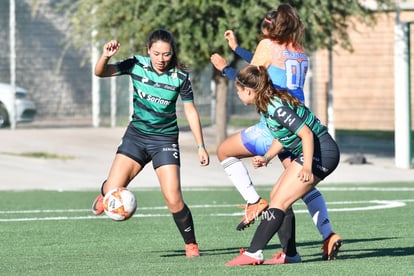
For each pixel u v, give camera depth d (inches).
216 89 2416.3
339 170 2208.4
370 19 2368.4
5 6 2883.9
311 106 2807.6
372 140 2982.3
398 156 2289.6
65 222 1284.4
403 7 2300.7
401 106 2287.2
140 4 2187.5
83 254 968.3
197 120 903.7
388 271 775.1
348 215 1359.5
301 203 1549.0
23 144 2497.5
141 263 852.0
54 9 2886.3
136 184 1943.9
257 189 1804.9
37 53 2883.9
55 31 2893.7
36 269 816.3
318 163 816.9
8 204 1546.5
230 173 884.6
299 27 884.0
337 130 3307.1
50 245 1048.8
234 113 3134.8
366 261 854.5
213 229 1203.2
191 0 2113.7
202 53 2215.8
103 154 2413.9
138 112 906.7
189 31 2160.4
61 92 2906.0
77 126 2915.8
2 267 839.1
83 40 2407.7
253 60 888.9
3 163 2183.8
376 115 3415.4
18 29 2861.7
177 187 909.8
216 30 2171.5
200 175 2089.1
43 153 2363.4
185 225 919.0
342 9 2252.7
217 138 2423.7
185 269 791.7
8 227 1226.6
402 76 2285.9
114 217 853.8
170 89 893.2
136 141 910.4
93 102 2903.5
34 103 2871.6
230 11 2110.0
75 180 2015.3
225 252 976.3
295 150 822.5
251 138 875.4
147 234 1151.6
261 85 804.0
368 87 3403.1
